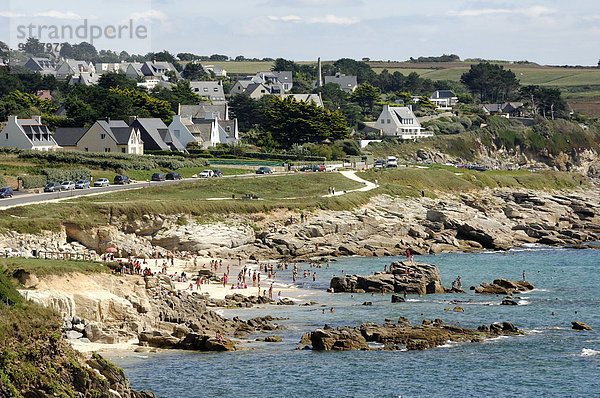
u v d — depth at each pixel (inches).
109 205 5551.2
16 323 2113.7
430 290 4702.3
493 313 4069.9
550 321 3895.2
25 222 4847.4
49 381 2075.5
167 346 3309.5
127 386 2336.4
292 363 3144.7
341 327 3595.0
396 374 3029.0
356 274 5211.6
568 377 3002.0
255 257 5861.2
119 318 3309.5
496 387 2903.5
